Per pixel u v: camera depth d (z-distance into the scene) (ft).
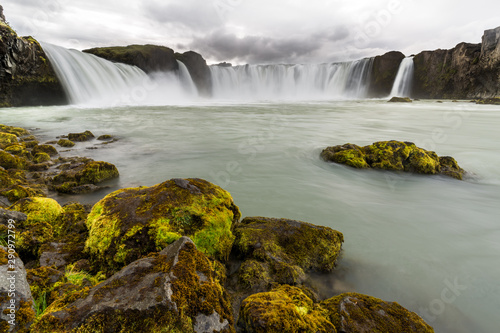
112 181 27.78
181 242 9.83
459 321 11.45
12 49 86.12
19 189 18.78
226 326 7.84
